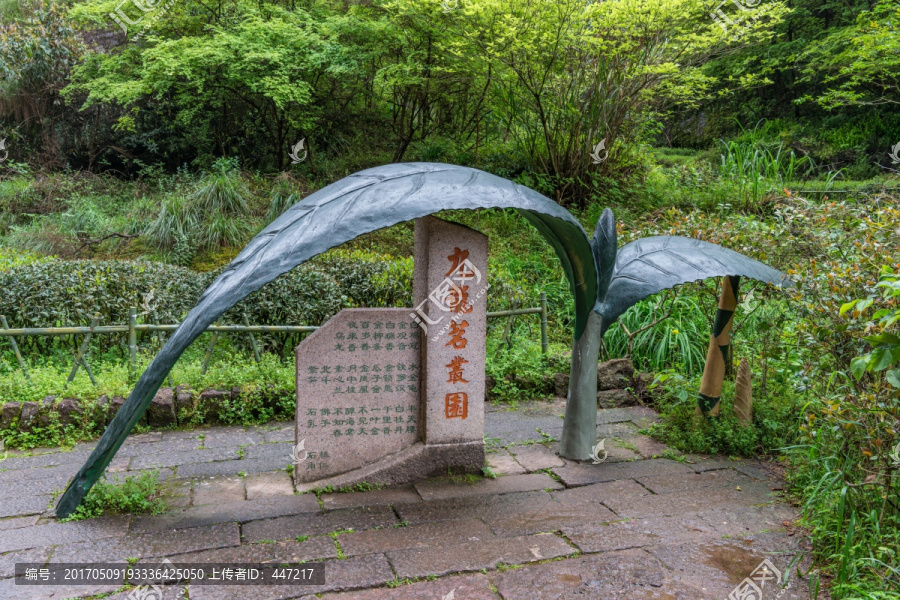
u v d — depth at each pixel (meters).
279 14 10.30
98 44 12.94
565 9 8.02
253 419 4.80
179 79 10.83
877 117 13.96
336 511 3.35
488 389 5.41
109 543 2.98
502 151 10.65
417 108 11.45
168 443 4.34
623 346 6.28
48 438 4.31
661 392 5.20
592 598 2.57
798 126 15.00
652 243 4.32
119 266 6.26
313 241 2.98
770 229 4.78
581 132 9.44
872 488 2.94
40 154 12.36
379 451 3.77
